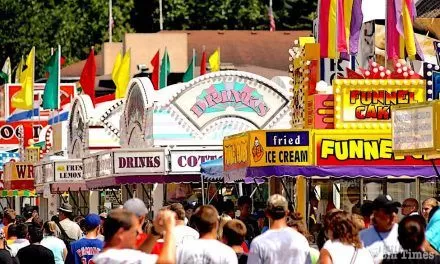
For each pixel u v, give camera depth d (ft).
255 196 110.32
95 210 143.74
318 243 57.00
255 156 77.71
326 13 86.69
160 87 162.71
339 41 86.63
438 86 80.53
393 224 50.90
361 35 110.32
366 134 76.79
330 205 81.71
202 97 113.60
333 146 76.64
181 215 59.26
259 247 51.88
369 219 55.88
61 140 150.00
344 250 49.03
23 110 195.31
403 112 70.64
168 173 105.91
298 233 52.75
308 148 76.59
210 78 113.80
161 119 112.98
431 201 63.36
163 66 161.68
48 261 69.21
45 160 139.03
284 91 114.83
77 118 137.80
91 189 127.85
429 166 76.64
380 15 110.22
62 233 86.94
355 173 76.48
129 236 43.73
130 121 122.72
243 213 78.02
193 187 116.06
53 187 136.15
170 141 113.09
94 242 66.28
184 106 113.29
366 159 76.69
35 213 107.96
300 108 85.15
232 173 83.82
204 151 105.81
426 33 104.94
